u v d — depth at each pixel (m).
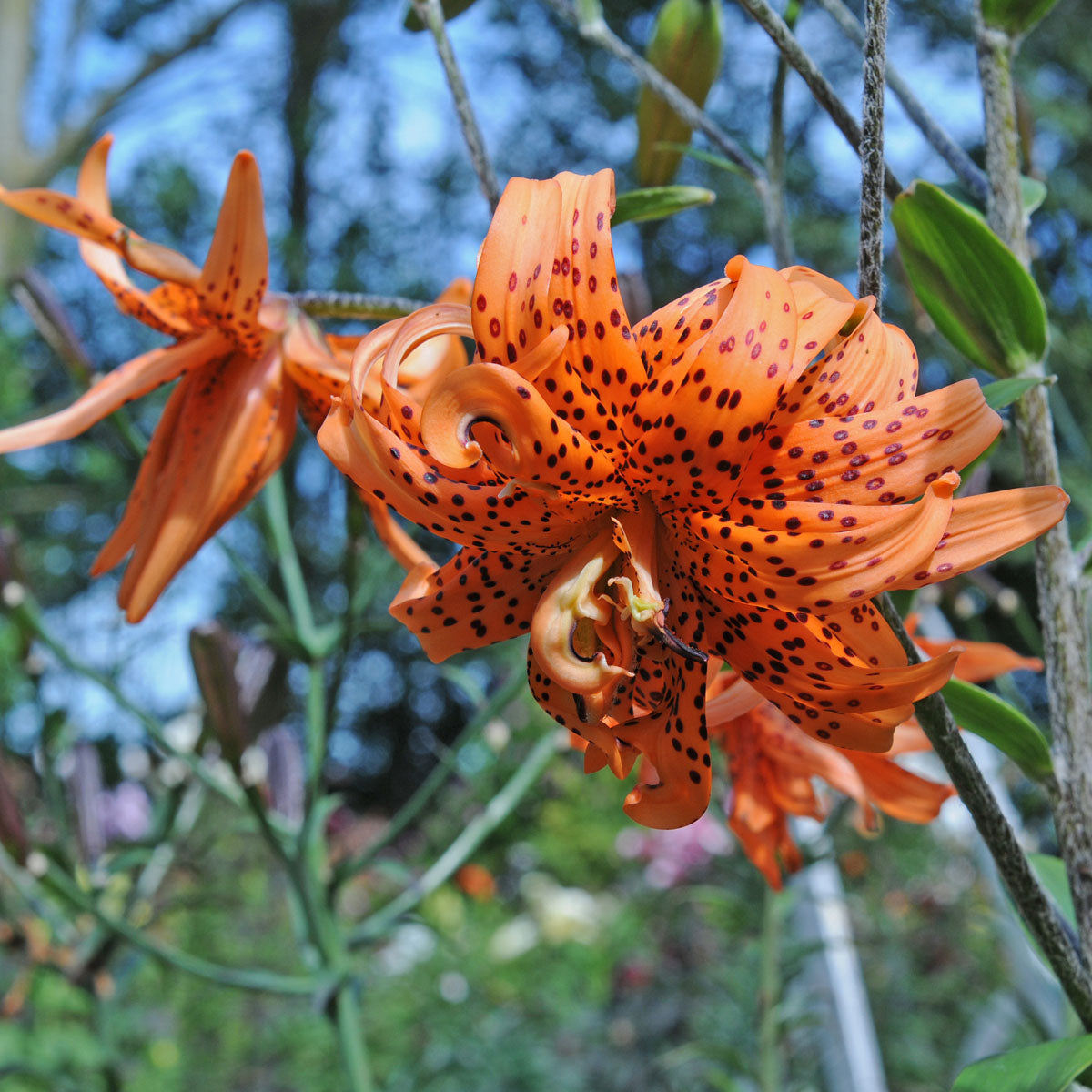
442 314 0.29
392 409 0.29
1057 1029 0.53
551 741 0.55
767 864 0.42
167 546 0.39
